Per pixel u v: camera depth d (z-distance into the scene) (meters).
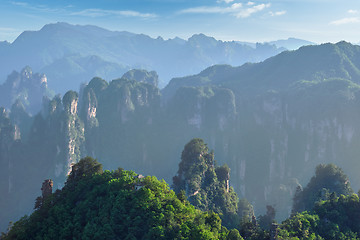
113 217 59.75
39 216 65.12
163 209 61.34
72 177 78.44
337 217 75.81
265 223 106.69
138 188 68.94
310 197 107.56
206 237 54.66
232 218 105.75
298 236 66.44
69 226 59.97
